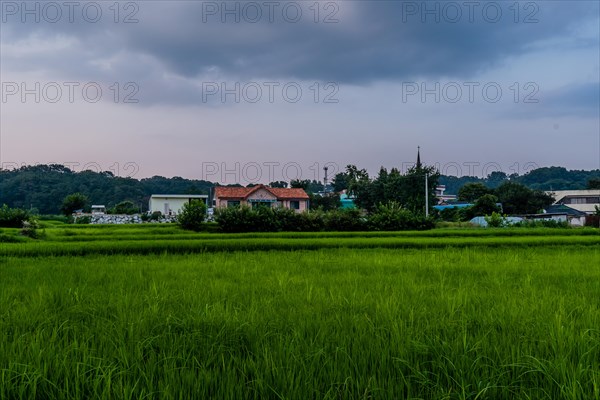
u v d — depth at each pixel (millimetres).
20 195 80125
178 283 10305
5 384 4363
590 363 5000
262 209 36000
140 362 4988
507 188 70250
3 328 6168
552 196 75938
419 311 7105
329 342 5504
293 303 7898
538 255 17703
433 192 59688
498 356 5062
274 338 5645
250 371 4715
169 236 25953
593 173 115562
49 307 7699
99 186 90500
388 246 21891
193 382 4410
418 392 4406
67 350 5121
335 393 4215
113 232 31141
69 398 4234
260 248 20656
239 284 10109
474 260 15680
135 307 7508
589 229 30391
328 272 12500
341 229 35906
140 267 13391
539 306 7652
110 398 4164
